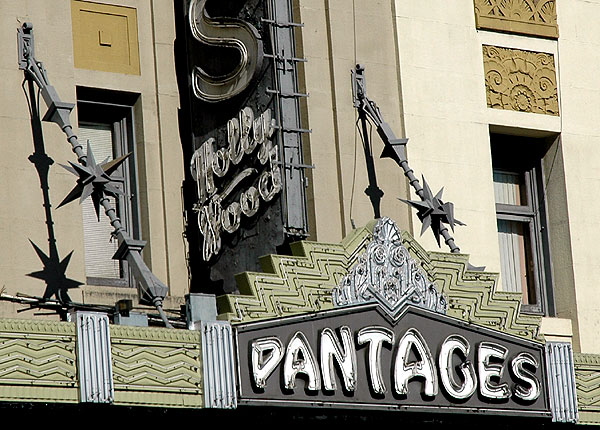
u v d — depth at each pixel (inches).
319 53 1509.6
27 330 1203.2
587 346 1627.7
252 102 1455.5
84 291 1403.8
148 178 1475.1
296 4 1509.6
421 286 1391.5
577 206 1652.3
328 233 1475.1
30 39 1414.9
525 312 1632.6
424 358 1375.5
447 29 1600.6
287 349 1310.3
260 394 1290.6
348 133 1505.9
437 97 1578.5
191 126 1488.7
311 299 1331.2
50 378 1204.5
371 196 1508.4
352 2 1541.6
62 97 1432.1
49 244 1393.9
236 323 1290.6
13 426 1243.2
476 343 1411.2
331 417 1363.2
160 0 1512.1
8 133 1391.5
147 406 1241.4
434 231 1471.5
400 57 1562.5
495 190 1649.9
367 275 1364.4
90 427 1277.1
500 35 1635.1
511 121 1622.8
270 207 1432.1
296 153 1441.9
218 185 1466.5
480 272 1430.9
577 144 1662.2
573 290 1636.3
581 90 1674.5
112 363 1230.9
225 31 1465.3
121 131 1493.6
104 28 1482.5
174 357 1259.8
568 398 1453.0
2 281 1364.4
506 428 1473.9
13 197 1385.3
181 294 1462.8
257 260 1432.1
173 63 1505.9
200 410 1282.0
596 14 1689.2
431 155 1562.5
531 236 1659.7
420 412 1366.9
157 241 1469.0
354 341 1346.0
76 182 1408.7
